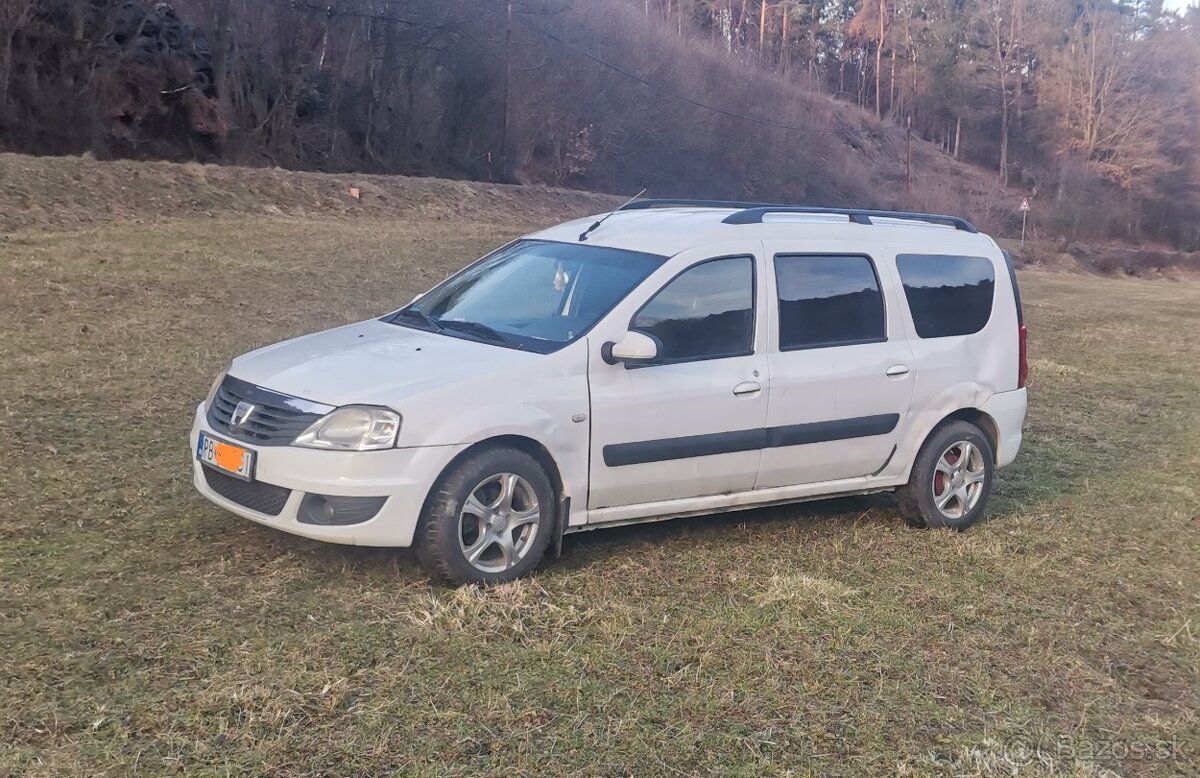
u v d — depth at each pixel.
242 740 3.50
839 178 58.94
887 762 3.68
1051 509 7.14
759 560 5.61
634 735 3.72
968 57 87.88
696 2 75.56
